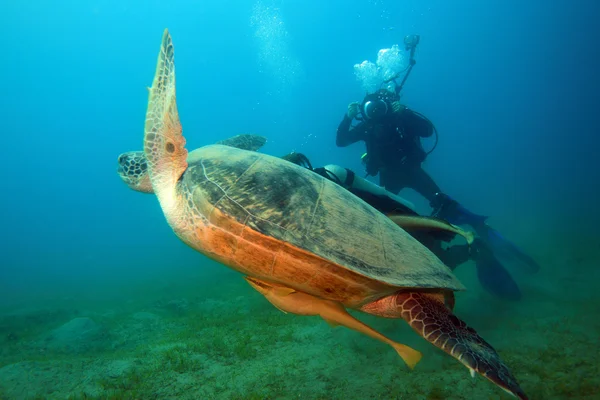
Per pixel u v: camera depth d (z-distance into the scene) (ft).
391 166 28.12
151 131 9.53
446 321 8.80
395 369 14.80
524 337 17.57
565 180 128.77
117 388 14.56
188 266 79.71
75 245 189.16
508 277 22.85
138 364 17.01
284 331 20.81
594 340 15.93
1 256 170.81
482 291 27.17
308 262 7.84
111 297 50.31
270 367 15.72
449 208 23.07
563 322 18.75
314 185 9.44
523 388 12.71
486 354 7.75
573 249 38.14
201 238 8.71
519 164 194.39
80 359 18.65
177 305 36.01
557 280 28.12
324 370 15.17
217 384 14.38
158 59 9.21
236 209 8.15
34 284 75.31
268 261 8.06
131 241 180.96
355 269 7.81
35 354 23.27
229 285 45.19
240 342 19.06
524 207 86.53
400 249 9.20
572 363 13.93
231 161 9.65
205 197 8.53
